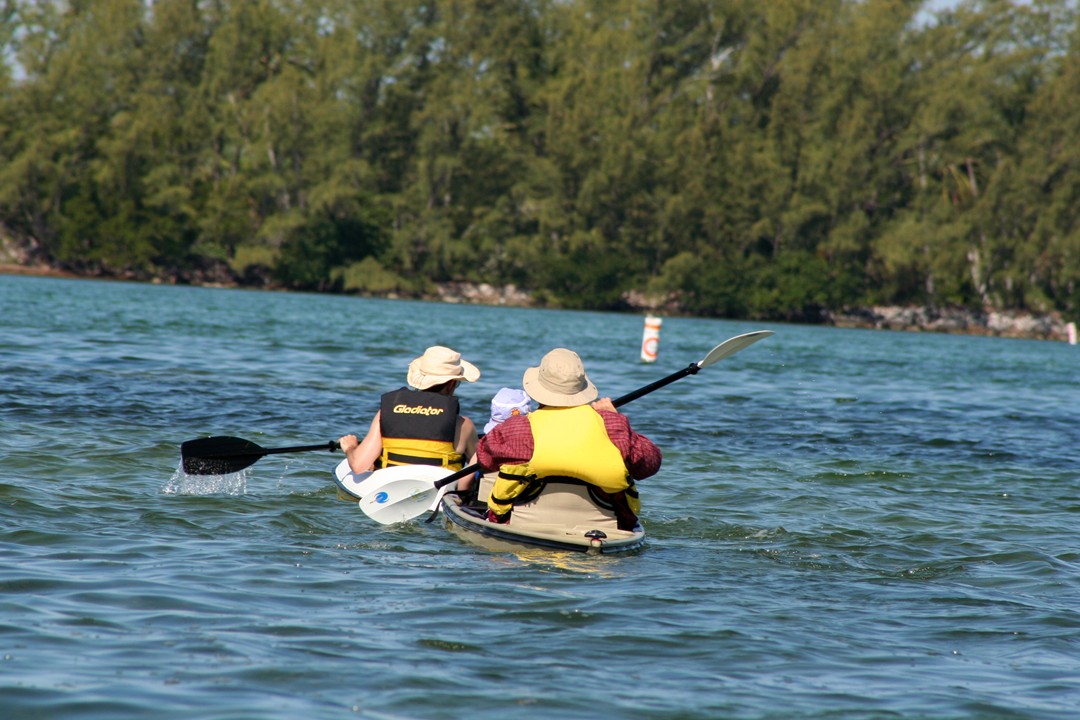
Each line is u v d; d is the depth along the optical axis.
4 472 30.22
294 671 16.05
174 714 14.36
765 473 36.88
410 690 15.48
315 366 67.19
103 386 50.56
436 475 26.95
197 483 30.88
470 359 77.81
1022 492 35.25
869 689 16.31
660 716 14.93
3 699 14.62
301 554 23.42
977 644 18.77
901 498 33.38
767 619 19.78
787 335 165.50
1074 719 15.36
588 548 24.17
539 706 15.08
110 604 18.97
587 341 113.38
